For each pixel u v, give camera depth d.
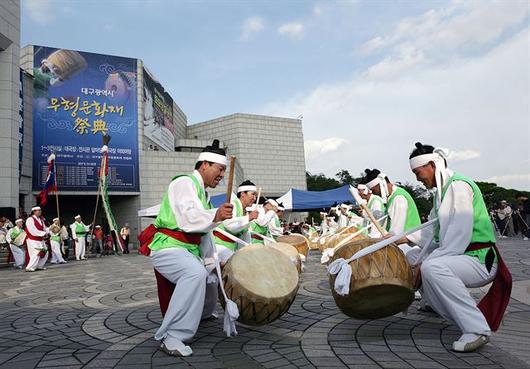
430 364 3.04
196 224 3.45
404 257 3.61
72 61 24.86
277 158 40.59
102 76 25.55
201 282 3.47
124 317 4.84
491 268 3.50
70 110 24.59
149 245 3.76
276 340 3.76
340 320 4.44
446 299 3.37
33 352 3.57
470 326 3.28
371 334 3.87
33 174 23.41
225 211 3.34
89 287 7.73
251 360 3.23
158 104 29.72
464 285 3.44
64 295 6.83
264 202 9.52
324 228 16.73
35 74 23.88
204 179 3.88
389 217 5.44
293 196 17.56
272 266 3.69
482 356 3.19
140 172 26.28
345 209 12.91
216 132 40.28
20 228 14.41
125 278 9.06
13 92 18.56
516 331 3.89
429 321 4.31
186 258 3.54
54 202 27.89
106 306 5.62
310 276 8.12
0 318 5.08
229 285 3.53
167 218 3.64
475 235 3.54
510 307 4.89
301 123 42.09
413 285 3.59
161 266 3.59
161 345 3.47
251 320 3.54
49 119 24.05
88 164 24.80
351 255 3.61
